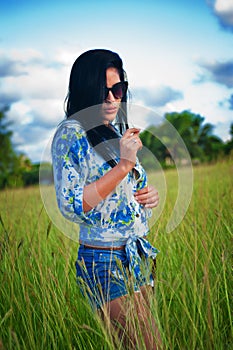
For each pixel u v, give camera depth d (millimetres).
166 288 3000
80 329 2756
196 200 5234
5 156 30453
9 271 3055
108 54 2445
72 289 3100
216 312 2826
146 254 2492
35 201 5945
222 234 3631
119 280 2387
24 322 2695
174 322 2752
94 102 2412
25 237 4184
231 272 3141
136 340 2303
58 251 3570
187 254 3473
